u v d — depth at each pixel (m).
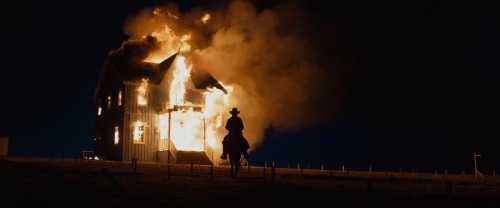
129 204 10.39
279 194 12.71
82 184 13.23
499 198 12.73
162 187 13.67
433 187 17.31
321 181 19.11
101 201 10.56
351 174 28.41
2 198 10.12
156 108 42.03
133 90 41.44
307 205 10.77
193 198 11.56
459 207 10.80
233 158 18.86
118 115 41.81
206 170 24.91
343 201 11.44
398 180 21.64
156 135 41.69
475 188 17.33
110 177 15.34
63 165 22.75
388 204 11.07
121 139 40.50
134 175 17.86
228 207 10.35
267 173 24.44
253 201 11.27
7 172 15.16
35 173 15.64
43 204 9.78
